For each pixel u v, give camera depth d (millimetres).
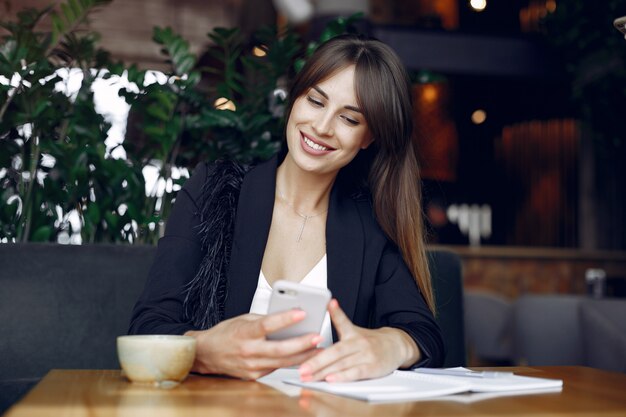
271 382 1081
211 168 1589
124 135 2131
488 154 8328
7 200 1935
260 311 1526
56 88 2025
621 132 5547
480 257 6211
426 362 1263
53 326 1684
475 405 916
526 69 6062
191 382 1065
